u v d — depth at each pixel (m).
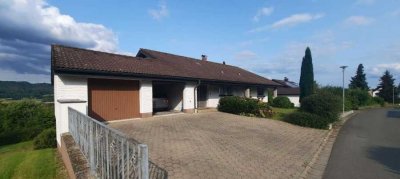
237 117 19.11
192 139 10.95
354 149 11.07
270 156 9.11
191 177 6.61
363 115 29.83
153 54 22.88
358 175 7.49
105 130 4.75
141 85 16.41
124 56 18.84
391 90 76.19
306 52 33.84
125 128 12.80
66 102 10.34
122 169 3.88
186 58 27.39
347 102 34.00
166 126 13.76
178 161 7.85
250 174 7.11
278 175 7.18
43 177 8.82
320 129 16.95
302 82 34.06
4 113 19.84
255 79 31.05
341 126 19.33
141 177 3.30
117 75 14.78
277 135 13.40
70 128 9.81
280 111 26.33
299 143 11.79
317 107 19.05
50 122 20.12
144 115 16.61
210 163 7.83
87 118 6.32
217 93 25.05
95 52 17.09
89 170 6.00
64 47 15.75
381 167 8.30
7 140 18.69
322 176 7.38
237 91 27.80
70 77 13.13
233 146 10.17
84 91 13.63
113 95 15.19
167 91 21.25
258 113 20.81
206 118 17.58
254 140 11.63
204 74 22.42
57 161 10.00
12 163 10.75
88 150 6.21
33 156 11.29
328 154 10.08
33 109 20.73
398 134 15.55
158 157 8.14
